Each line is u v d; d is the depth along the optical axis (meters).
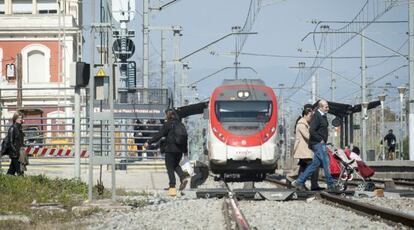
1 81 145.50
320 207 40.22
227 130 74.56
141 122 75.62
